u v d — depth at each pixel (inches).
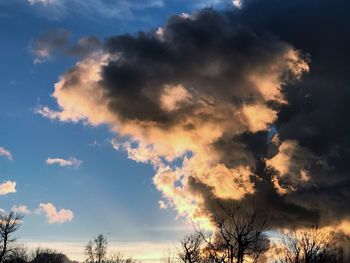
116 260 3907.5
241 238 1615.4
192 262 1857.8
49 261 4055.1
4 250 3730.3
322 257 1828.2
